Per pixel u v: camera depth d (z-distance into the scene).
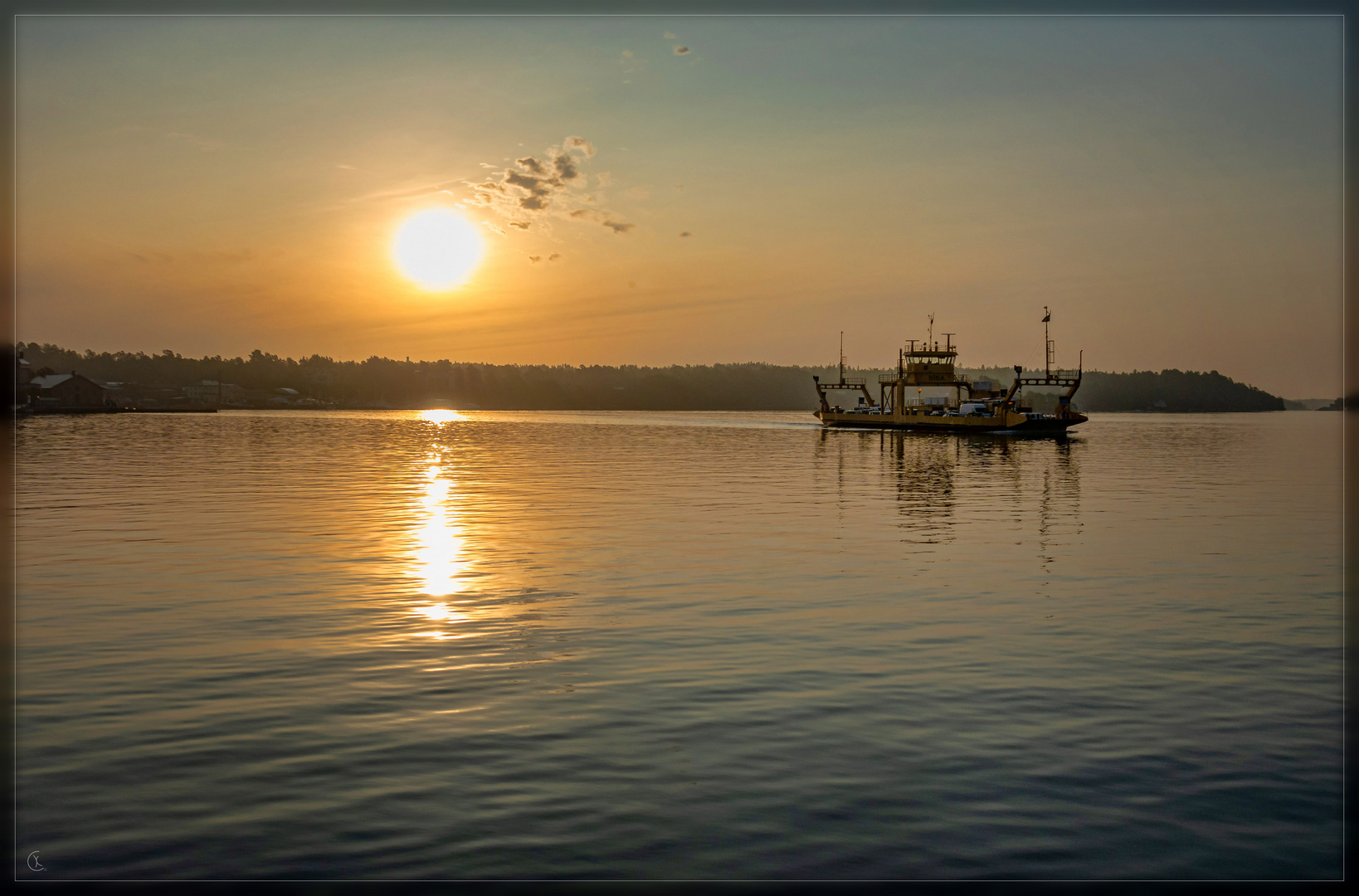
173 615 17.98
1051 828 9.23
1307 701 12.98
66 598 19.47
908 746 11.23
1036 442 108.56
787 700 12.89
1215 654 15.40
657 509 36.88
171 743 11.24
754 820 9.33
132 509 36.22
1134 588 20.95
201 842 8.85
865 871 8.44
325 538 28.55
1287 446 100.81
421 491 44.16
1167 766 10.69
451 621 17.53
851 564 24.06
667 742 11.31
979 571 23.16
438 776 10.30
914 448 92.94
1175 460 73.25
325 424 165.38
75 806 9.54
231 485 47.06
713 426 175.00
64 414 185.12
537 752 10.98
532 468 61.56
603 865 8.48
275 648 15.56
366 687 13.45
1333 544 28.02
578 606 18.86
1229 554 26.06
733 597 19.78
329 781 10.16
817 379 174.00
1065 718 12.23
